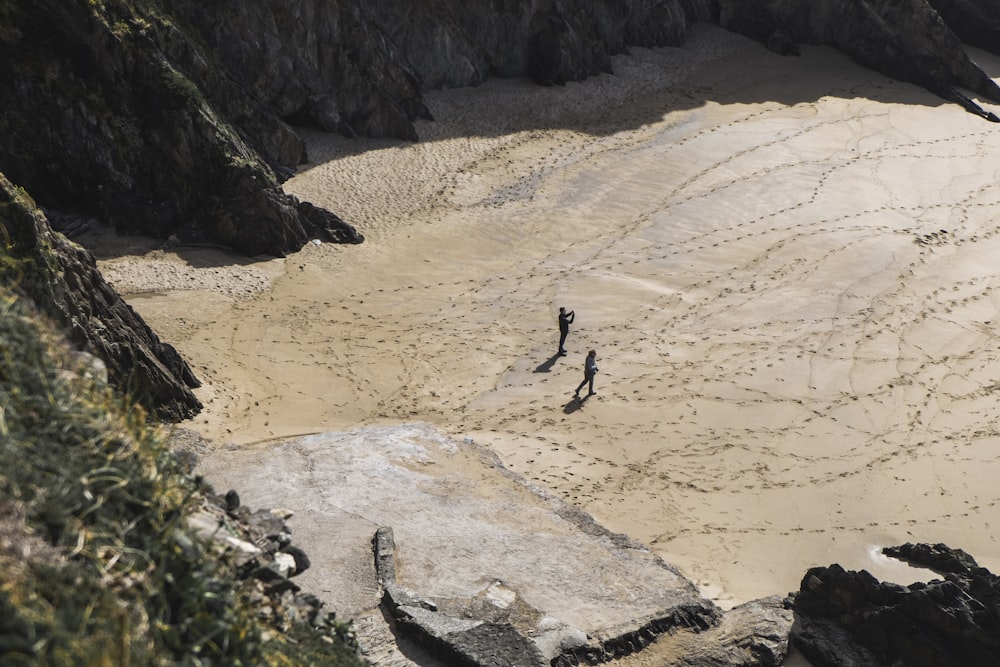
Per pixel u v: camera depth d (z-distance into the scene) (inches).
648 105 1998.0
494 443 967.0
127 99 1370.6
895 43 2245.3
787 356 1162.0
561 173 1664.6
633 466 948.0
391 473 726.5
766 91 2124.8
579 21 2078.0
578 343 1181.1
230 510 340.5
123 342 892.6
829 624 637.9
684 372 1122.0
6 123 1320.1
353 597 537.3
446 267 1364.4
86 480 235.1
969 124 2016.5
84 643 195.8
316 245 1392.7
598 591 613.0
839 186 1647.4
